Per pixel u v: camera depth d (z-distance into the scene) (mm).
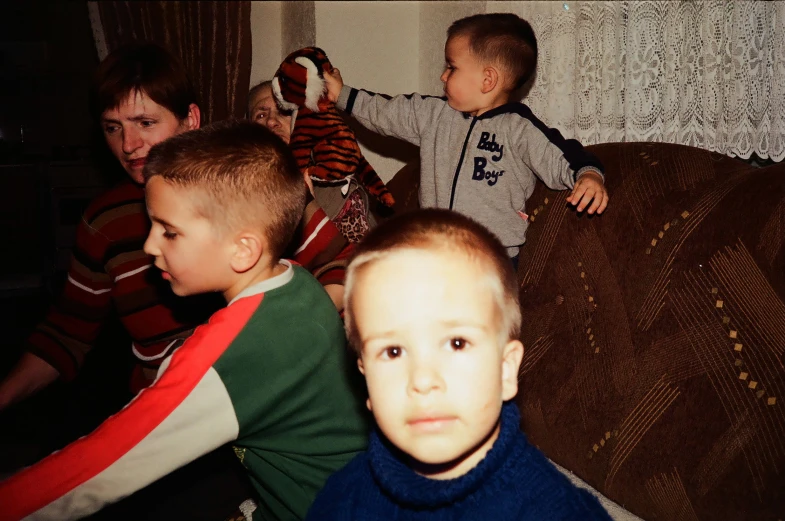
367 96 2076
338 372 1068
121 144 1494
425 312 698
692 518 1217
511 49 1880
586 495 743
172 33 2668
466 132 1900
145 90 1459
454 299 702
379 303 715
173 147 1077
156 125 1488
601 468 1380
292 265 1147
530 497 725
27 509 884
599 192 1487
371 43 2703
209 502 1396
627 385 1363
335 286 1443
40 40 3762
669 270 1327
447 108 1981
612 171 1533
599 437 1395
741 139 1839
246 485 1439
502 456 736
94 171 3496
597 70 2070
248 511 1294
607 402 1396
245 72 2744
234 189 1055
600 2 2041
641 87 1993
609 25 2029
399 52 2758
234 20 2695
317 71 2014
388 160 2834
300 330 1027
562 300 1558
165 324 1518
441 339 701
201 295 1502
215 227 1061
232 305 1016
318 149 2008
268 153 1102
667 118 1956
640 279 1381
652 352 1330
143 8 2633
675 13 1923
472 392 701
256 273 1104
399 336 706
